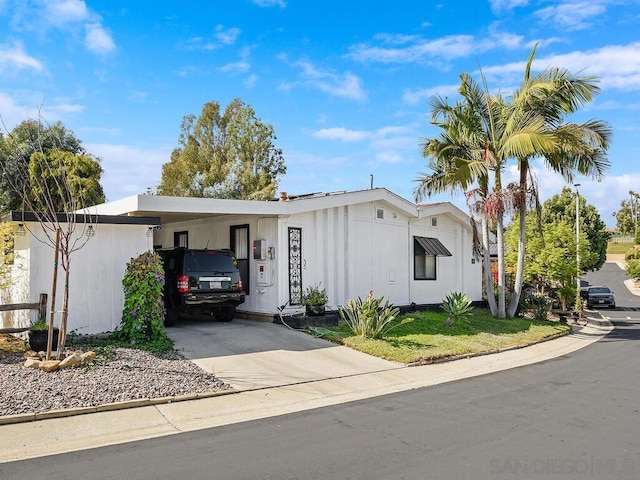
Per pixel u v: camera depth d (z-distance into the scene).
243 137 39.50
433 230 20.16
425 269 19.73
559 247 23.14
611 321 24.48
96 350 9.84
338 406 8.01
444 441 6.27
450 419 7.27
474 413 7.59
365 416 7.43
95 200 23.53
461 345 13.17
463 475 5.18
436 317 17.06
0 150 20.33
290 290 14.55
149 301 10.88
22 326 10.80
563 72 16.56
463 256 21.81
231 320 14.52
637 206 87.88
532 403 8.21
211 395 8.27
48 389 7.75
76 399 7.51
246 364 10.14
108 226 11.52
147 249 12.06
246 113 39.91
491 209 17.59
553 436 6.47
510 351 13.68
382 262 17.56
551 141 15.73
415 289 19.05
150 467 5.41
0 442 6.17
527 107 17.27
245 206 13.41
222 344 11.59
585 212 47.75
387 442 6.23
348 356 11.41
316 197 14.88
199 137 41.16
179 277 13.08
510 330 16.39
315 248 15.34
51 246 9.96
